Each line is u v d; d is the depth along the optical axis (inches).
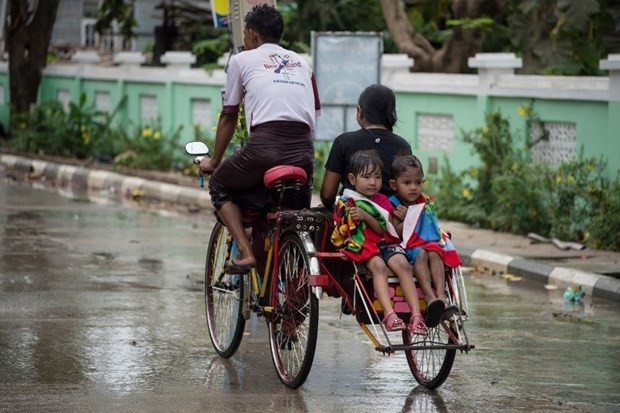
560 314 542.0
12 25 1459.2
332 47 848.9
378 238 371.9
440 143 879.1
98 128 1337.4
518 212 772.0
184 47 1493.6
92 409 362.6
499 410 371.2
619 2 924.6
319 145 963.3
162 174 1155.9
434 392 394.3
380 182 375.2
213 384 401.1
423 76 887.1
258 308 413.1
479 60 818.8
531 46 979.3
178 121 1207.6
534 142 784.3
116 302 553.9
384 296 363.9
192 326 503.5
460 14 1035.3
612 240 704.4
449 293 376.8
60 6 1920.5
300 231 382.0
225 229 445.7
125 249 727.1
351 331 498.6
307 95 415.8
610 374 423.5
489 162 801.6
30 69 1465.3
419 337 403.9
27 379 402.0
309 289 374.3
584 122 739.4
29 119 1406.3
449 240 380.2
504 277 652.1
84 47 1824.6
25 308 533.3
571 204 734.5
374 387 400.5
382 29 1309.1
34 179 1205.1
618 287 581.9
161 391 389.1
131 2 1638.8
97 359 435.8
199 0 1665.8
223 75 1120.2
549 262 657.6
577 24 879.7
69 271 639.8
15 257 684.7
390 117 398.9
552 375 421.4
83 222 856.9
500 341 482.3
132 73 1291.8
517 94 789.2
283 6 1336.1
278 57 418.0
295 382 390.3
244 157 407.2
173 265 669.9
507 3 1026.7
